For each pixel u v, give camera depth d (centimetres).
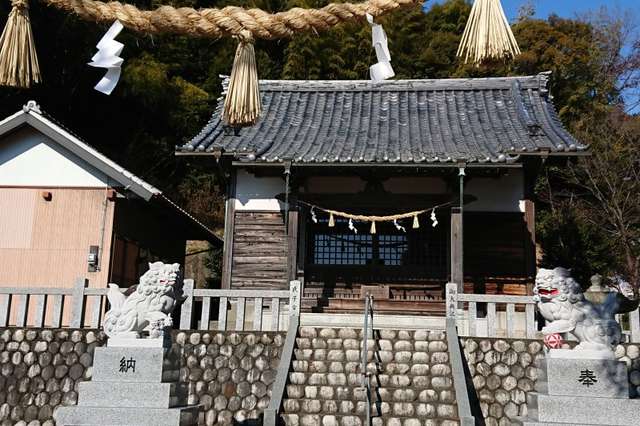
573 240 1580
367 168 1237
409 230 1374
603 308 540
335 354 880
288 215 1281
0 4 1734
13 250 1225
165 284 532
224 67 2627
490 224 1321
